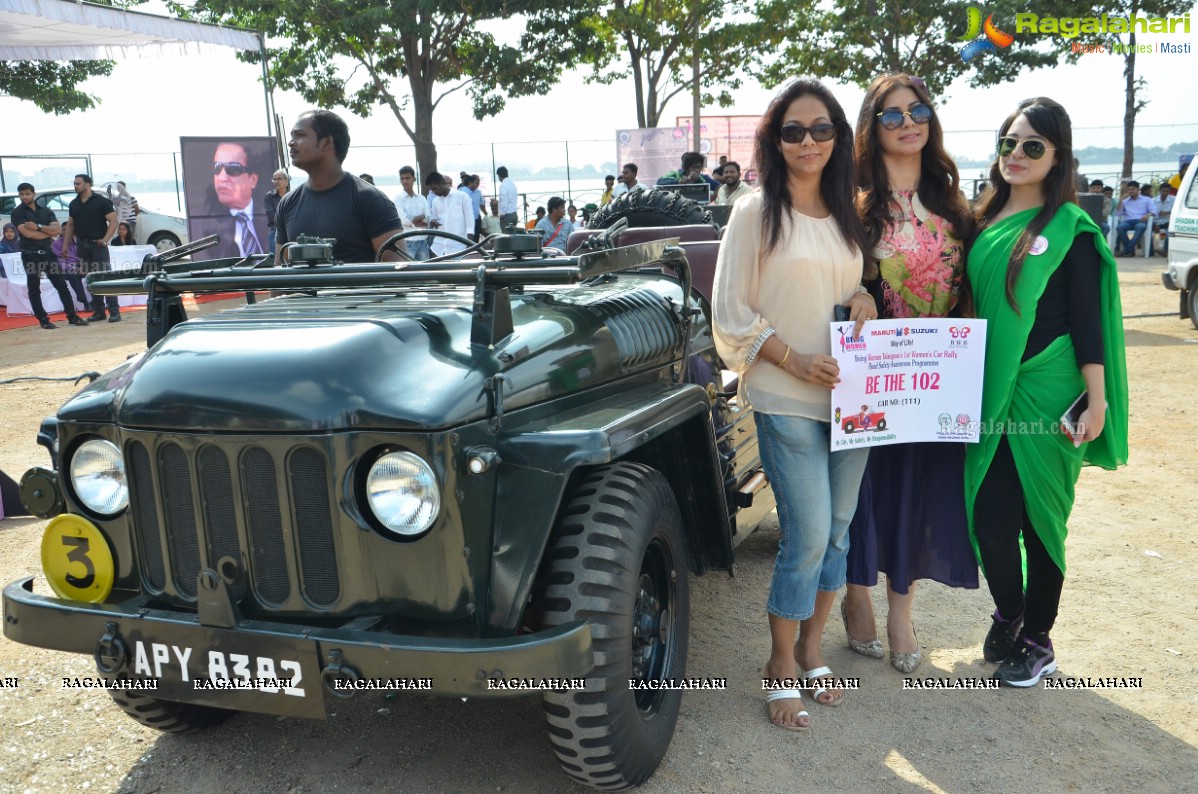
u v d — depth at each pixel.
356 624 2.33
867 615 3.60
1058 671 3.45
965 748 2.97
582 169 21.77
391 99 21.53
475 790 2.78
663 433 3.01
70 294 13.43
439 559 2.33
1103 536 4.75
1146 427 6.73
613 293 3.45
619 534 2.51
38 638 2.61
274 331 2.57
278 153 15.21
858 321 2.89
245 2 19.78
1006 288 3.00
